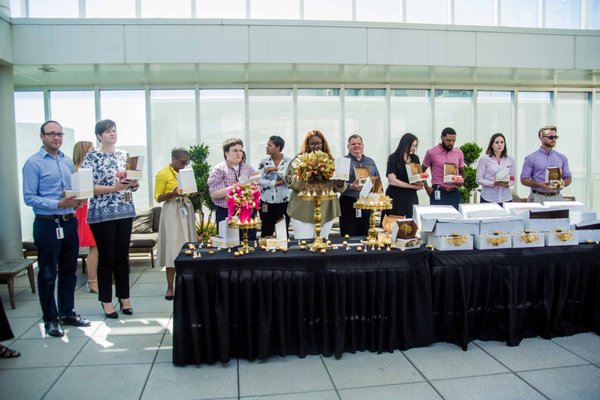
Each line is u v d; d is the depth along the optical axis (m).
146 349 3.59
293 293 3.33
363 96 7.61
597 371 3.15
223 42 6.01
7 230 5.89
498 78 7.42
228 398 2.86
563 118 8.33
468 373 3.13
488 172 5.52
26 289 5.28
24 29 5.73
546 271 3.62
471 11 7.41
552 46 6.74
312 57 6.17
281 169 5.41
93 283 5.20
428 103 7.78
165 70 6.30
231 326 3.33
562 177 5.54
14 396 2.89
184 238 4.75
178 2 6.77
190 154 6.50
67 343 3.71
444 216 3.63
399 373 3.14
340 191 4.24
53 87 7.04
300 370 3.19
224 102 7.31
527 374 3.12
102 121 4.17
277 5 6.97
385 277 3.40
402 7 7.21
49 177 3.82
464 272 3.50
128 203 4.25
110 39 5.84
